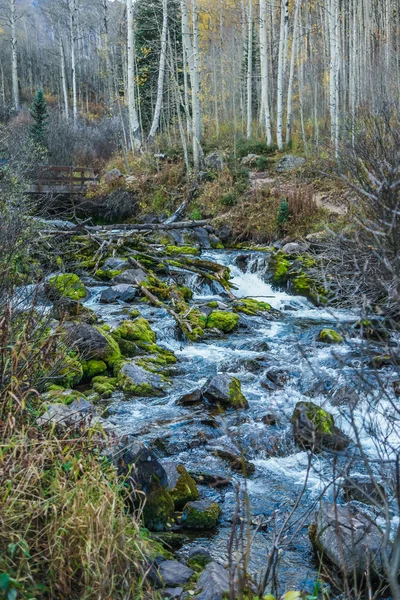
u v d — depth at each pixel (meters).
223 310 12.51
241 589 2.52
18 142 14.83
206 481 5.42
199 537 4.45
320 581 3.79
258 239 19.81
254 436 6.34
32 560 2.86
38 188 20.52
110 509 3.21
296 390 7.95
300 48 34.25
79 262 14.61
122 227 18.22
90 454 3.71
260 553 4.21
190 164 26.06
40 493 3.17
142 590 3.05
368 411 3.55
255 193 21.67
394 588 2.09
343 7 34.34
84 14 52.22
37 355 4.40
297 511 4.89
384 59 26.83
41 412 4.08
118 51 43.22
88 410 5.31
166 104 37.09
